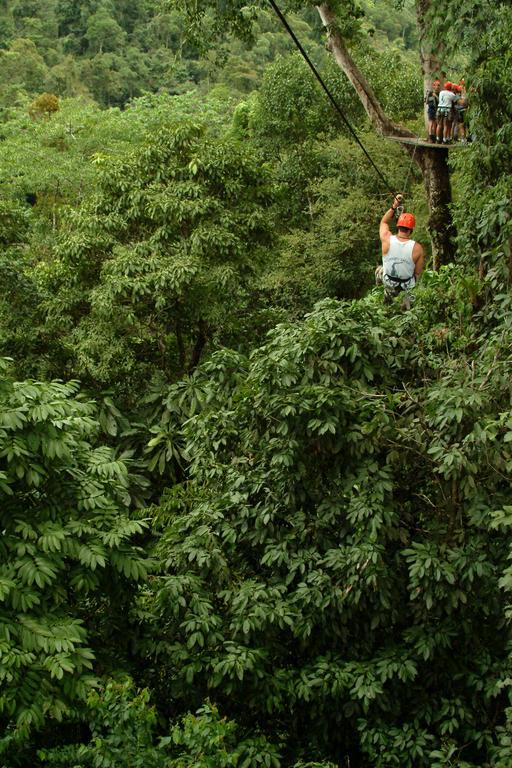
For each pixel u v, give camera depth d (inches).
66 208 553.0
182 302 522.0
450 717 211.0
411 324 256.1
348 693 213.9
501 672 205.8
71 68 2701.8
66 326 526.0
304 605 213.5
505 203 275.1
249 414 243.0
